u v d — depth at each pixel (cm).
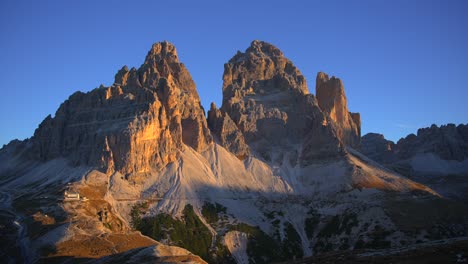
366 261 18738
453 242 19838
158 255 18475
